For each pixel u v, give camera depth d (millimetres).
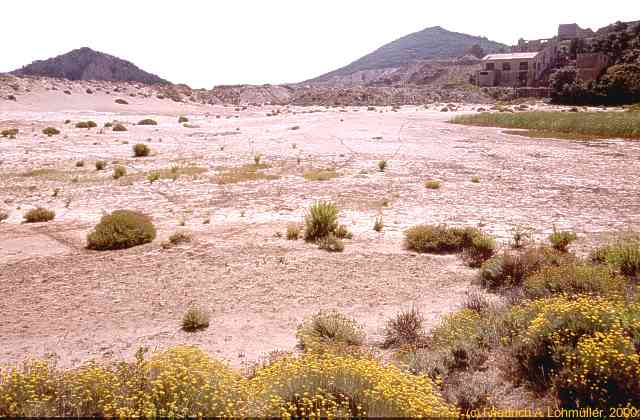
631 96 105062
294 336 8172
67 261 12406
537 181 23688
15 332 8328
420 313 9094
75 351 7590
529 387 5781
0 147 36656
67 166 30188
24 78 89500
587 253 12312
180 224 16328
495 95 148750
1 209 19219
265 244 13867
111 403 4555
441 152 34531
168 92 118312
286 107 119312
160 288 10500
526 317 7219
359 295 10117
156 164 30953
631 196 19797
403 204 19328
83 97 88625
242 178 25328
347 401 4492
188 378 4789
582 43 181375
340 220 16891
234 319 8938
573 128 45875
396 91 147125
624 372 5180
